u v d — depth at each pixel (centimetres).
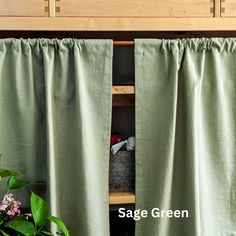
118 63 123
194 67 107
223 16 108
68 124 106
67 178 108
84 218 103
